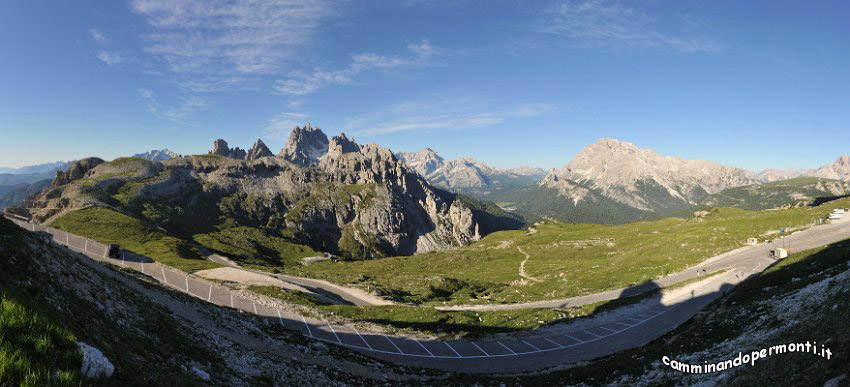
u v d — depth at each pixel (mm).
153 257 151500
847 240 94438
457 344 72062
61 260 35719
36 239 35781
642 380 45000
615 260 167000
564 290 129500
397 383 50688
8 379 12125
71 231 192125
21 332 14312
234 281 111812
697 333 56031
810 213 176875
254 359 43844
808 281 54375
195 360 34062
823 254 78062
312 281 160625
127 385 18938
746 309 55906
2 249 27047
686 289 99812
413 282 169875
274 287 105938
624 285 121625
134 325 33188
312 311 87125
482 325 85312
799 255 98688
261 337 55344
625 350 64125
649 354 54188
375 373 53500
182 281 103625
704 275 109688
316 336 70812
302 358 51969
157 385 21531
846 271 47125
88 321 26266
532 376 55375
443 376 55094
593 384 48656
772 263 112375
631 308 90438
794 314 43344
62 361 14609
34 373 12617
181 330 41188
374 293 141625
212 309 62938
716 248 143500
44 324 15328
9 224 33188
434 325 83688
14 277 24422
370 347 67938
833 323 32906
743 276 102375
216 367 35406
